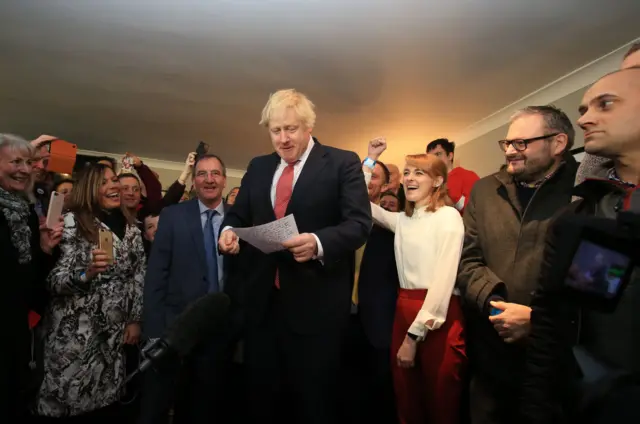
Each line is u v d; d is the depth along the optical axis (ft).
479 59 9.52
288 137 3.91
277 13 7.93
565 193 4.07
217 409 4.70
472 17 7.86
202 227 5.62
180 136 16.52
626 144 2.41
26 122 15.05
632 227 2.00
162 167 20.90
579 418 2.09
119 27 8.59
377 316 5.64
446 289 4.62
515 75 10.30
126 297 6.01
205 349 4.58
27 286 4.91
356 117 13.57
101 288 5.70
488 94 11.53
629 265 2.02
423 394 4.92
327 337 3.73
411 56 9.45
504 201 4.53
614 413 1.94
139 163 10.98
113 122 14.93
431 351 4.70
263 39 8.91
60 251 5.67
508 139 4.33
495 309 3.96
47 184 9.46
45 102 13.01
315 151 4.12
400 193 8.09
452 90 11.30
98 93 12.23
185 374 4.58
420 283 4.96
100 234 5.59
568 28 8.15
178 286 5.35
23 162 5.24
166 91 11.94
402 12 7.77
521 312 3.76
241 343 4.60
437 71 10.18
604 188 2.54
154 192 11.04
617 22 7.90
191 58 9.87
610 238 2.09
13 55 9.88
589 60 9.45
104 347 5.62
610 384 2.00
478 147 14.08
